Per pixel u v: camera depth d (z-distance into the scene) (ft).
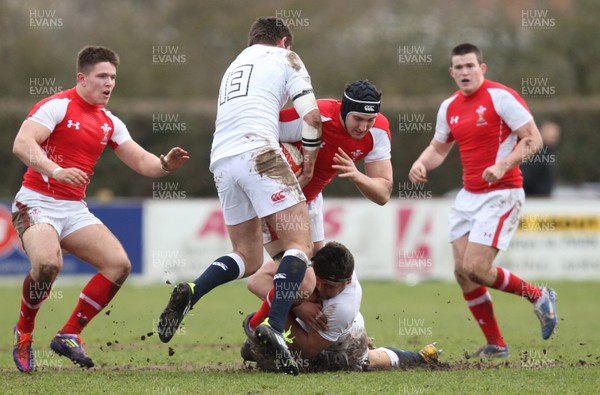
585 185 244.01
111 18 312.50
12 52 287.89
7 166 241.76
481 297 92.02
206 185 245.45
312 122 74.59
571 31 293.23
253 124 73.77
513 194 92.32
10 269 175.73
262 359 76.38
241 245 76.95
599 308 141.59
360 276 178.19
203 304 150.00
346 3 316.40
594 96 271.49
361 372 75.66
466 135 93.56
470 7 312.91
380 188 76.54
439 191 235.61
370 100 74.64
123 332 113.19
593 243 178.19
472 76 92.68
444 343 99.96
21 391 66.90
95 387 68.49
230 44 311.68
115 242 80.43
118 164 241.96
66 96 80.38
